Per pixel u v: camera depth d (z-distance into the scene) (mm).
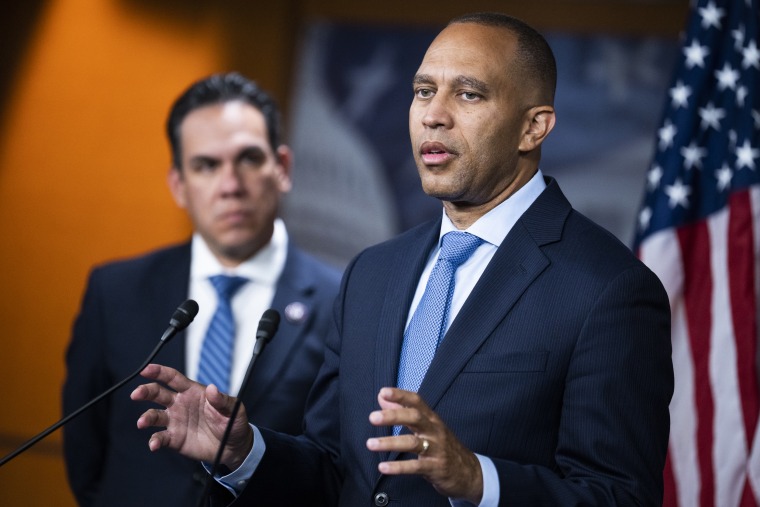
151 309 5750
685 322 5691
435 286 3771
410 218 10812
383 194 10867
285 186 6145
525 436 3443
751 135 5766
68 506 10242
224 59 10625
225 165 5785
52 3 10820
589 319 3455
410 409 2924
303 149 10992
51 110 10711
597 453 3320
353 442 3699
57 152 10680
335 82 10992
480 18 3811
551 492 3172
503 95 3678
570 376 3451
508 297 3584
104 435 5832
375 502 3541
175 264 5906
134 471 5445
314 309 5707
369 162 10906
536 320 3521
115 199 10555
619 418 3348
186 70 10562
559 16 10562
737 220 5664
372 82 10938
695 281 5738
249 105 5945
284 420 5438
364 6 10969
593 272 3549
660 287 3590
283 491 3732
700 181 5867
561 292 3541
